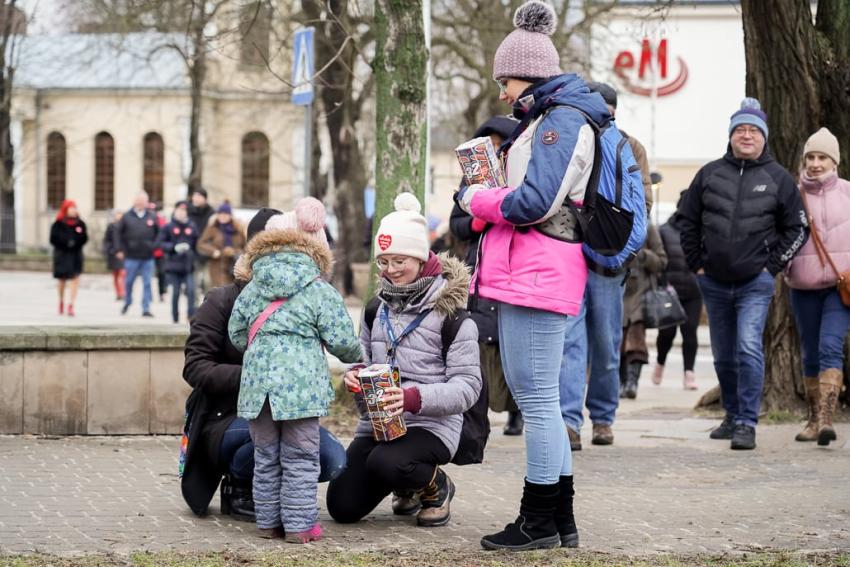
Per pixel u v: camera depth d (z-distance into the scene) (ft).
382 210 42.86
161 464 33.94
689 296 58.54
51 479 31.45
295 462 25.35
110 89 243.40
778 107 44.45
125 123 245.45
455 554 23.90
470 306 24.11
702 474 33.99
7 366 37.70
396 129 43.01
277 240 25.57
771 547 24.95
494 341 38.06
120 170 246.47
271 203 241.76
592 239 23.20
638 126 180.55
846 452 37.52
